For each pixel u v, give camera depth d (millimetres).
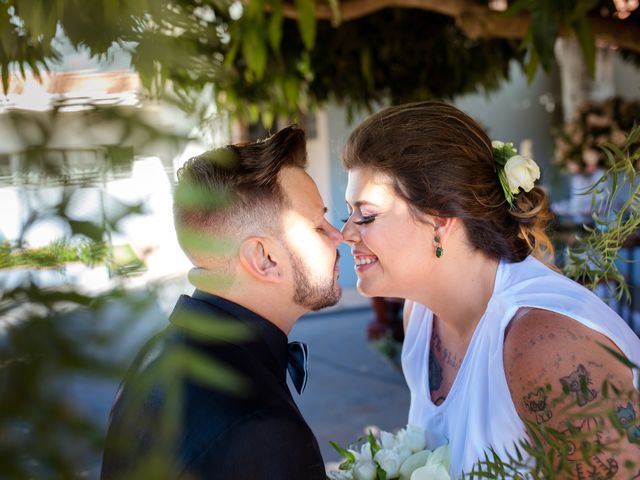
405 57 4336
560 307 1278
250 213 1257
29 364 422
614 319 1358
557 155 5664
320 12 3047
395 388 6016
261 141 1387
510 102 10180
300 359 1413
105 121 476
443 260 1495
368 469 1502
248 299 1295
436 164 1443
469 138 1492
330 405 5676
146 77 659
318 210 1351
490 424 1345
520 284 1401
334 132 8984
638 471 1097
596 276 1582
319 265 1346
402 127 1481
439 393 1676
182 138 497
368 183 1484
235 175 1248
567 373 1201
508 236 1490
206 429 1083
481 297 1512
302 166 1377
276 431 1123
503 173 1487
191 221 591
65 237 463
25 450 416
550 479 953
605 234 1509
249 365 1180
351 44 4129
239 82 3463
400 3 3098
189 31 752
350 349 7465
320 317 9086
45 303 437
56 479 414
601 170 5406
